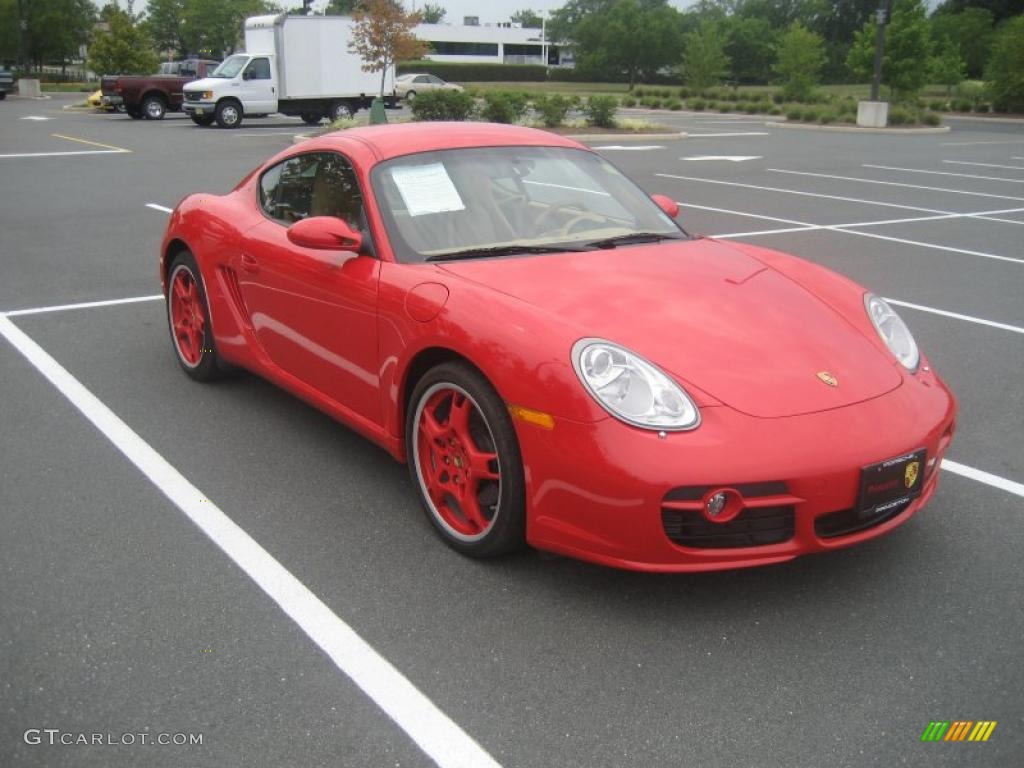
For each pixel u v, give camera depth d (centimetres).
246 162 1603
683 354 281
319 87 2666
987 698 241
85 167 1513
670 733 227
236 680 247
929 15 7550
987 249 924
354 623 273
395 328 322
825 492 260
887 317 334
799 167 1722
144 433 421
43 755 218
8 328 590
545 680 248
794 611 280
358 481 373
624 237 370
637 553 260
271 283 400
